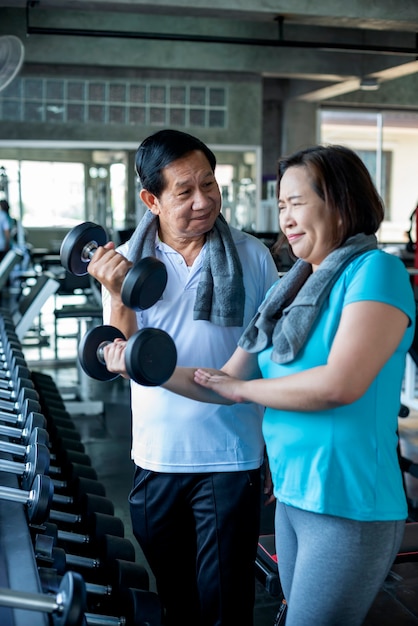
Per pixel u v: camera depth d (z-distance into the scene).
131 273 1.52
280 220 1.53
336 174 1.44
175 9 7.34
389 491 1.43
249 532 2.03
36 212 11.20
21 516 1.84
